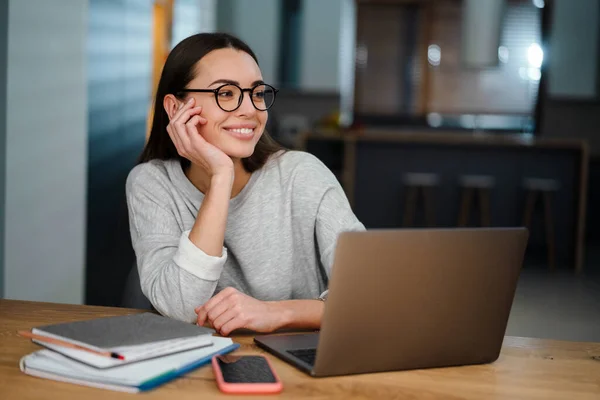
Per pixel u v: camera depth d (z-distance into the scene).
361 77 10.34
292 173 1.76
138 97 5.11
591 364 1.34
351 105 10.38
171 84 1.66
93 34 4.02
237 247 1.73
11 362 1.23
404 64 10.30
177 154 1.77
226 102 1.60
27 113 3.15
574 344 1.47
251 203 1.74
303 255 1.78
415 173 7.18
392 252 1.18
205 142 1.53
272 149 1.80
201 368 1.21
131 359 1.14
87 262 4.06
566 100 9.23
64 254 3.63
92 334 1.18
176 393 1.10
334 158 7.62
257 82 1.62
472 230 1.24
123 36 4.67
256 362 1.22
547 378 1.25
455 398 1.13
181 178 1.73
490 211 7.14
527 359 1.36
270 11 9.98
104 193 4.35
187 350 1.22
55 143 3.47
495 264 1.27
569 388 1.20
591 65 9.20
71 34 3.61
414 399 1.12
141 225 1.71
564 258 7.01
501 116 10.21
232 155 1.61
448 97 10.28
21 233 3.13
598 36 9.14
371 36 10.28
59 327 1.21
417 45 10.26
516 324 4.49
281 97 9.99
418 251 1.20
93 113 4.07
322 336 1.18
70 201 3.69
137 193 1.74
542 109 9.46
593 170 8.66
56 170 3.49
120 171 4.69
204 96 1.60
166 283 1.50
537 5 9.88
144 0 5.22
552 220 7.02
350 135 7.03
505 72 10.08
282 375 1.21
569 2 9.15
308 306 1.49
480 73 10.15
